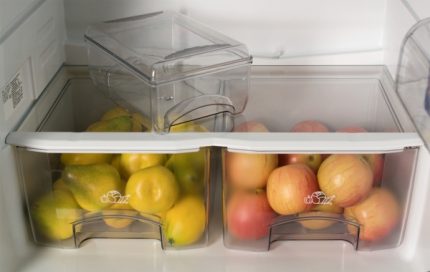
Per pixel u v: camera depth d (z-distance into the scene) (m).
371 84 1.02
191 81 0.89
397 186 0.81
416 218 0.82
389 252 0.84
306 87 1.03
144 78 0.86
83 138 0.78
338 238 0.86
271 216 0.83
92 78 1.00
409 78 0.81
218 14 1.08
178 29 0.98
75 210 0.83
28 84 0.86
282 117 0.99
